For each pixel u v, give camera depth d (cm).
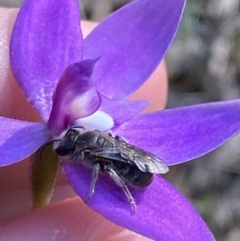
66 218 5
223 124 5
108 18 5
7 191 7
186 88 11
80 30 5
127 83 5
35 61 5
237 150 11
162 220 5
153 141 5
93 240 5
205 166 11
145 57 5
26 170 7
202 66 11
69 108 5
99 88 5
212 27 11
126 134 5
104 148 5
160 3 5
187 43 11
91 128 5
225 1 11
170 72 11
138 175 5
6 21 7
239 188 11
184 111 5
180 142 5
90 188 5
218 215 11
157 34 5
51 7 5
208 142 5
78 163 5
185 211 5
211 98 11
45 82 5
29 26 5
